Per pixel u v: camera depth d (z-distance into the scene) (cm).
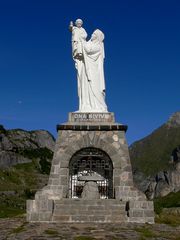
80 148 2709
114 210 2495
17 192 11931
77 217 2464
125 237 1872
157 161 18275
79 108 2898
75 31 2975
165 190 16200
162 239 1870
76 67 2973
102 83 2936
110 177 2716
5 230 2069
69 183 2702
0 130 17725
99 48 2967
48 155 18412
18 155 16875
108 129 2736
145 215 2452
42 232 1978
